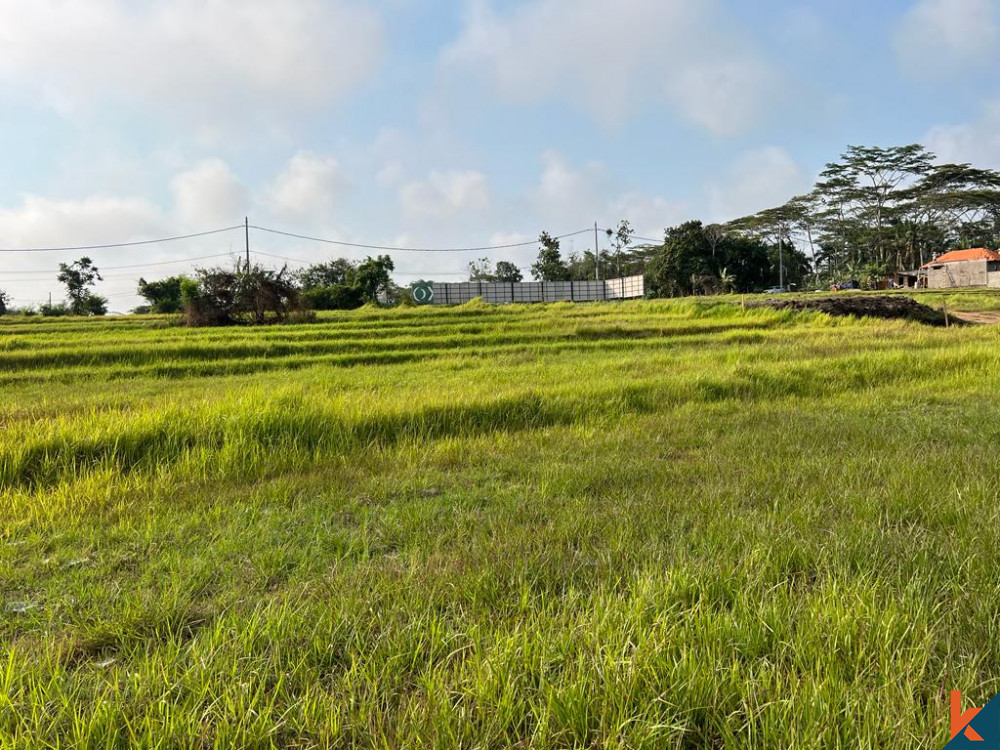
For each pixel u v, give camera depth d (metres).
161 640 2.89
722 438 6.94
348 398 8.84
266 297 33.81
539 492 5.05
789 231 94.31
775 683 2.38
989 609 2.79
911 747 2.07
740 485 4.99
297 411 7.54
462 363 16.27
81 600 3.29
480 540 3.90
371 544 4.06
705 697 2.30
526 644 2.54
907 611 2.77
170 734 2.16
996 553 3.37
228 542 4.06
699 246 77.38
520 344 20.75
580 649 2.54
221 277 34.00
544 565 3.44
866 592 2.88
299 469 6.22
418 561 3.58
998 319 27.45
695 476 5.42
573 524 4.14
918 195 86.31
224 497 5.18
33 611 3.20
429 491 5.34
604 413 8.76
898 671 2.39
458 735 2.15
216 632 2.72
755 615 2.77
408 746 2.10
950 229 88.75
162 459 6.49
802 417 8.10
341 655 2.73
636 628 2.65
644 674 2.38
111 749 2.14
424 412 8.04
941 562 3.31
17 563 3.89
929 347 16.38
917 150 83.94
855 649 2.55
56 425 7.12
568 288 77.81
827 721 2.12
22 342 22.30
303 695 2.39
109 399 10.91
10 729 2.23
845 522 4.00
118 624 2.96
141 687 2.43
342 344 21.11
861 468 5.36
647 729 2.14
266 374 15.14
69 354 18.05
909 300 27.72
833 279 82.94
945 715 2.18
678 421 8.04
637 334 23.72
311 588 3.36
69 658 2.75
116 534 4.32
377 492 5.26
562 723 2.20
